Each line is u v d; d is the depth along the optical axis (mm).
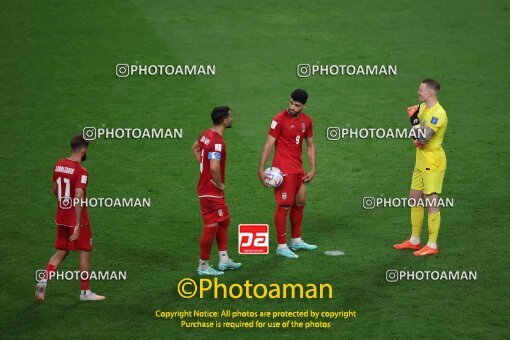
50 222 45375
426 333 34562
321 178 50969
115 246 42812
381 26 73812
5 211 46438
